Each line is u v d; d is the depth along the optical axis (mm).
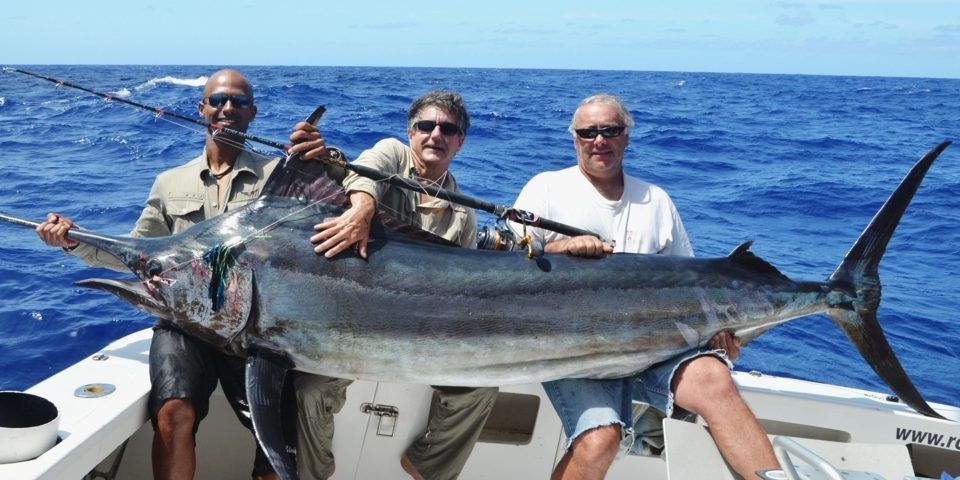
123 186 9375
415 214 3193
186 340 2736
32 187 9211
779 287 2998
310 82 34156
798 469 2436
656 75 84625
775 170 14242
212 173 3230
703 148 16891
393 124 15852
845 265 3078
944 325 6098
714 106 31219
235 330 2701
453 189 3359
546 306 2803
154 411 2617
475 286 2781
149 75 43281
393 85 33469
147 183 9578
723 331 2963
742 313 2961
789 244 8625
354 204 2787
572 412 2834
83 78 36344
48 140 13281
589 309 2830
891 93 48875
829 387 3291
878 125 25297
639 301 2871
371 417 3117
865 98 41719
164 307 2686
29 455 2203
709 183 12562
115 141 13133
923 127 24938
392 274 2740
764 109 30562
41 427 2215
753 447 2564
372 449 3152
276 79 36938
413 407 3127
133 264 2711
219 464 3162
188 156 11695
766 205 10742
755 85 56500
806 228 9484
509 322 2773
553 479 2848
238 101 3227
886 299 6723
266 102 20812
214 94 3201
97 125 15469
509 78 54281
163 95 23156
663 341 2889
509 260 2873
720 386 2688
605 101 3369
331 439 3010
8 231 7180
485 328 2756
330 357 2721
